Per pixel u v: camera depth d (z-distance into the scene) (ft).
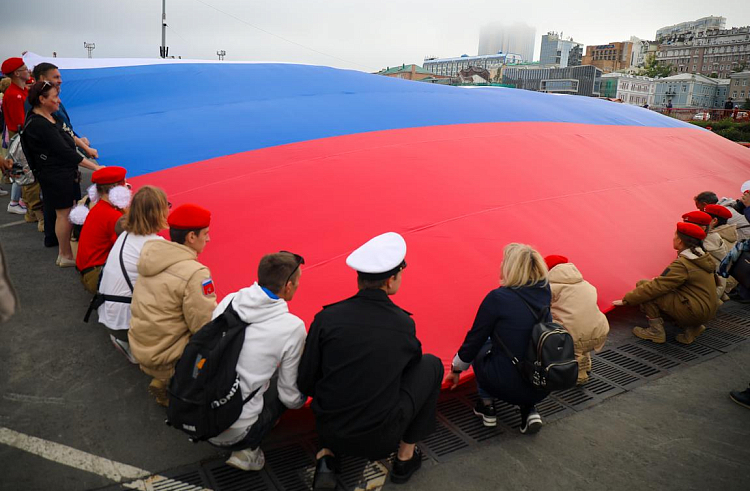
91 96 32.42
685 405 13.25
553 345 10.09
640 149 31.86
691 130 41.34
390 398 8.88
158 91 32.76
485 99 36.40
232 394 8.61
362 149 23.66
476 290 16.10
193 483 9.84
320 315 9.15
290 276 9.26
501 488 10.13
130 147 24.75
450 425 12.09
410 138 25.64
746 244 15.84
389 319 9.04
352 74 39.52
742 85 456.04
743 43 588.91
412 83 39.37
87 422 11.47
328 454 9.84
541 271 10.86
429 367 9.78
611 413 12.83
